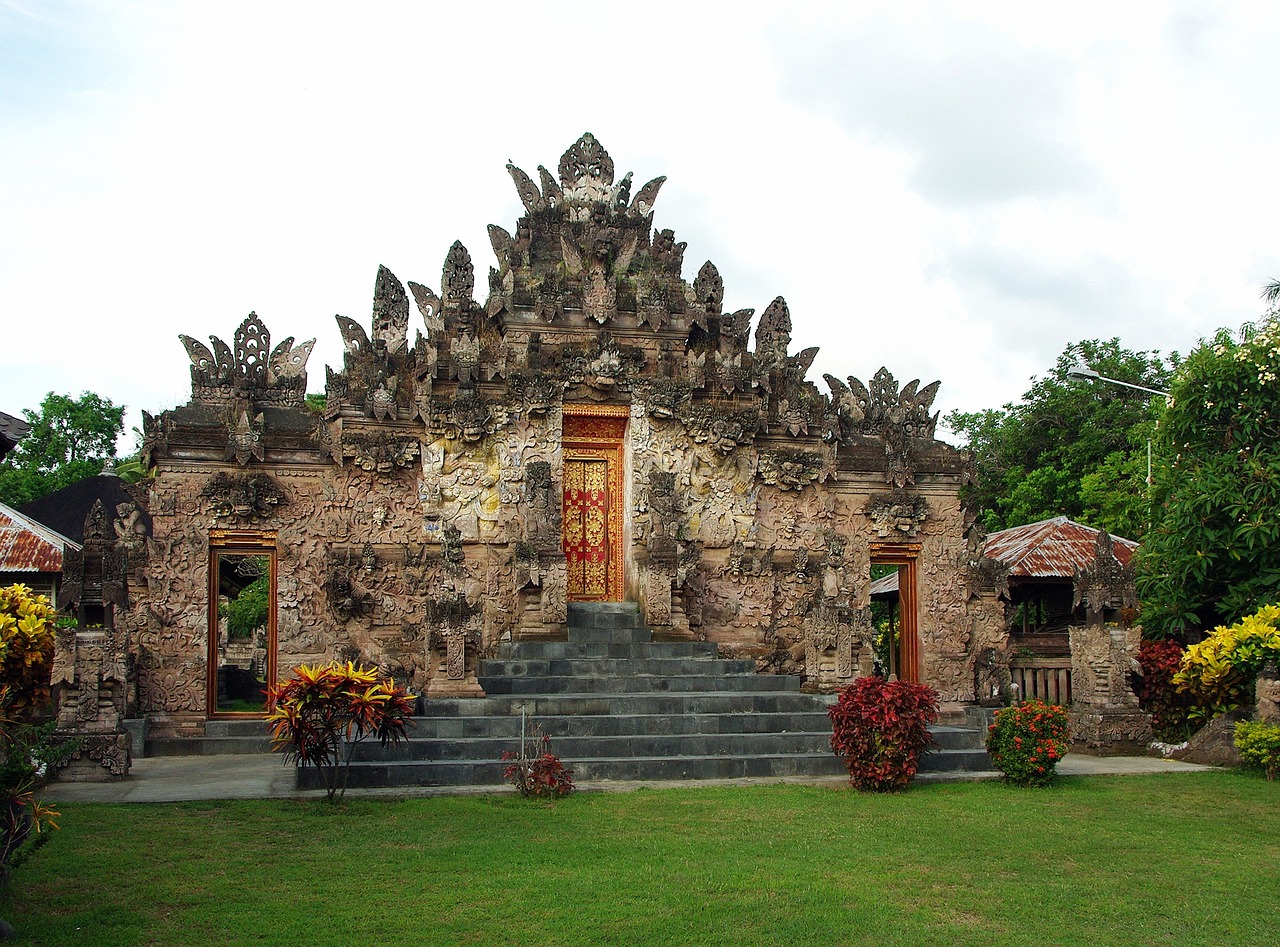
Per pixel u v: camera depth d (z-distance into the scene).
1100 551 25.56
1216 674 23.73
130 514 24.39
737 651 26.69
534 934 10.69
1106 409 49.50
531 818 15.99
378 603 25.12
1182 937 10.95
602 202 28.36
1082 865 13.63
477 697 21.64
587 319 27.20
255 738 23.69
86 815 15.85
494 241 28.08
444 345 26.45
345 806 16.69
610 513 27.92
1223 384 26.98
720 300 28.44
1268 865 13.73
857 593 28.02
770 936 10.73
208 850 13.84
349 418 25.44
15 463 57.22
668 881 12.54
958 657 28.11
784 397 28.38
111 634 19.69
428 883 12.37
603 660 24.17
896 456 28.28
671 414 26.92
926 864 13.54
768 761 20.25
